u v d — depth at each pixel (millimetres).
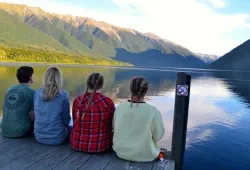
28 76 4504
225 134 12672
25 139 4520
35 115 4277
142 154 3734
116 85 37188
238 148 10469
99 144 3916
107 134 4004
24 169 3438
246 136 12352
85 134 3902
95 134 3895
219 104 23750
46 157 3820
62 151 4059
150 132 3676
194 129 13602
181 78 4031
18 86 4492
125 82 42562
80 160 3756
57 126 4246
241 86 45500
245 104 23984
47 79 4105
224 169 8297
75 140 3975
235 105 23219
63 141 4336
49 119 4184
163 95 28047
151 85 40438
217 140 11562
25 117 4508
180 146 4113
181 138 4102
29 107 4508
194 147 10461
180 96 4062
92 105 3824
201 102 24797
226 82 56062
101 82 3912
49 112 4168
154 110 3664
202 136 12180
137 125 3678
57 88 4117
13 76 40812
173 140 4141
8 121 4457
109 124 4012
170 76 69188
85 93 3951
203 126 14398
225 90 37281
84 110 3852
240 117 17359
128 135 3752
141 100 3719
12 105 4402
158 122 3662
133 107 3676
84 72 65438
